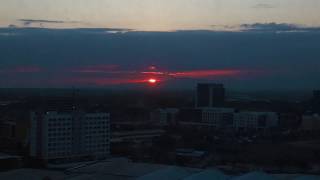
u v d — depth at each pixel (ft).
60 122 468.75
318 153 485.56
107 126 504.84
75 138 478.18
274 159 453.58
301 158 457.68
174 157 479.41
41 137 464.65
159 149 537.65
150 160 464.65
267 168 414.21
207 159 467.11
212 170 273.95
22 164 427.33
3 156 419.95
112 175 304.09
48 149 460.96
